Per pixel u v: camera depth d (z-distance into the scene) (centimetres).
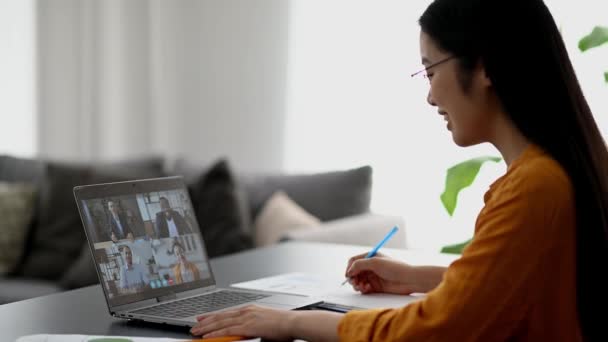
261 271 188
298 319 123
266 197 350
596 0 315
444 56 120
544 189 110
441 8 121
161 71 422
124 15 425
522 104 115
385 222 324
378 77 365
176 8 416
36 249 352
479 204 343
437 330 110
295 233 296
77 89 435
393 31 361
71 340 123
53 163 362
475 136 122
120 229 145
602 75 313
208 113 410
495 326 110
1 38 452
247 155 400
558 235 111
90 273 313
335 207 338
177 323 132
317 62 379
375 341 115
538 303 113
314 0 379
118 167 361
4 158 393
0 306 151
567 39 319
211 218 331
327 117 378
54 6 436
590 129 118
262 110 395
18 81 452
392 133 362
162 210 155
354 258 167
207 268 161
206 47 409
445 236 352
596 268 116
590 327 118
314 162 382
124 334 129
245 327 125
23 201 359
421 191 357
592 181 114
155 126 423
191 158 415
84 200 141
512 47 115
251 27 396
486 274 109
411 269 158
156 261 150
